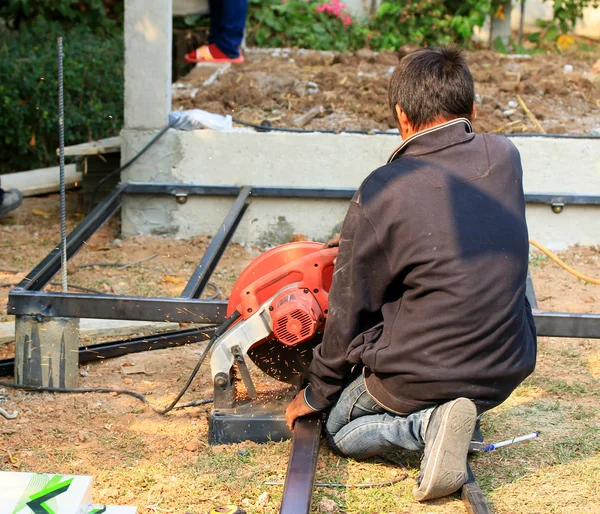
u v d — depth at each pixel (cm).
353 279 279
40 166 860
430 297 273
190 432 346
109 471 309
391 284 283
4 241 628
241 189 612
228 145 624
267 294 323
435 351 272
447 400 278
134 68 614
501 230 276
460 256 270
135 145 627
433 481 274
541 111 732
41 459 318
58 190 746
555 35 1152
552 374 411
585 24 1233
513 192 284
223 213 632
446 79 284
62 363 382
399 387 282
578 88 810
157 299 364
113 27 1112
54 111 837
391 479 306
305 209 625
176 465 315
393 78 294
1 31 989
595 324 347
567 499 292
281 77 798
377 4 1223
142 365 423
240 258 611
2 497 247
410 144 288
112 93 886
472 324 269
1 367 400
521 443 336
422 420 283
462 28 1089
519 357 281
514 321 275
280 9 1152
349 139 619
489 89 789
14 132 840
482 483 303
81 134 866
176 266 584
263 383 389
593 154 617
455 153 282
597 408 371
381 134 624
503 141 292
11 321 473
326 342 291
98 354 422
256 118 707
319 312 315
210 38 899
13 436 337
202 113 644
